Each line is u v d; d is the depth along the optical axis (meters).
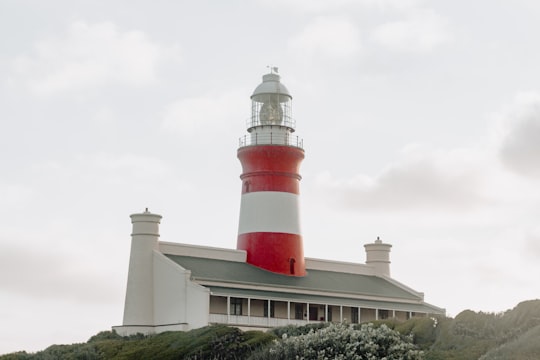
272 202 83.94
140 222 77.88
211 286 74.31
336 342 56.44
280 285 79.06
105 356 68.19
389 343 56.06
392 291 90.56
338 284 86.12
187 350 63.84
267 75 88.44
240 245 84.62
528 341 52.97
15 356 67.81
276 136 85.69
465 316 59.50
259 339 63.38
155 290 76.88
